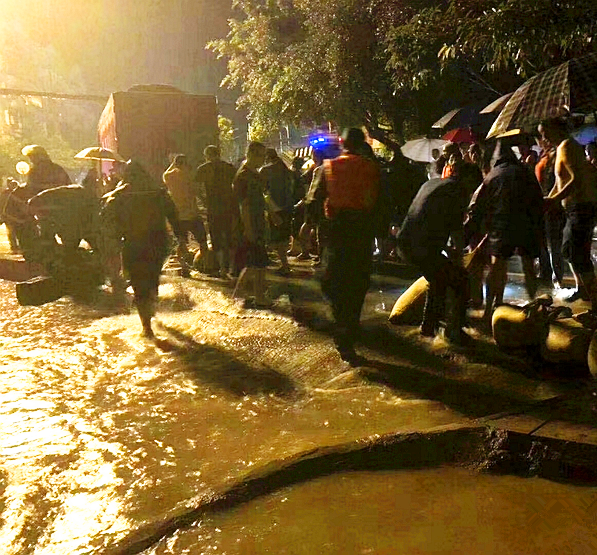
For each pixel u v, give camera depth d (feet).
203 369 20.12
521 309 18.22
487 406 15.58
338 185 18.30
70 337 24.68
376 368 18.45
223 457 14.02
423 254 18.80
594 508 11.39
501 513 11.32
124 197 23.24
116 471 13.48
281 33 68.23
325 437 14.73
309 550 10.39
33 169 34.19
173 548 10.52
